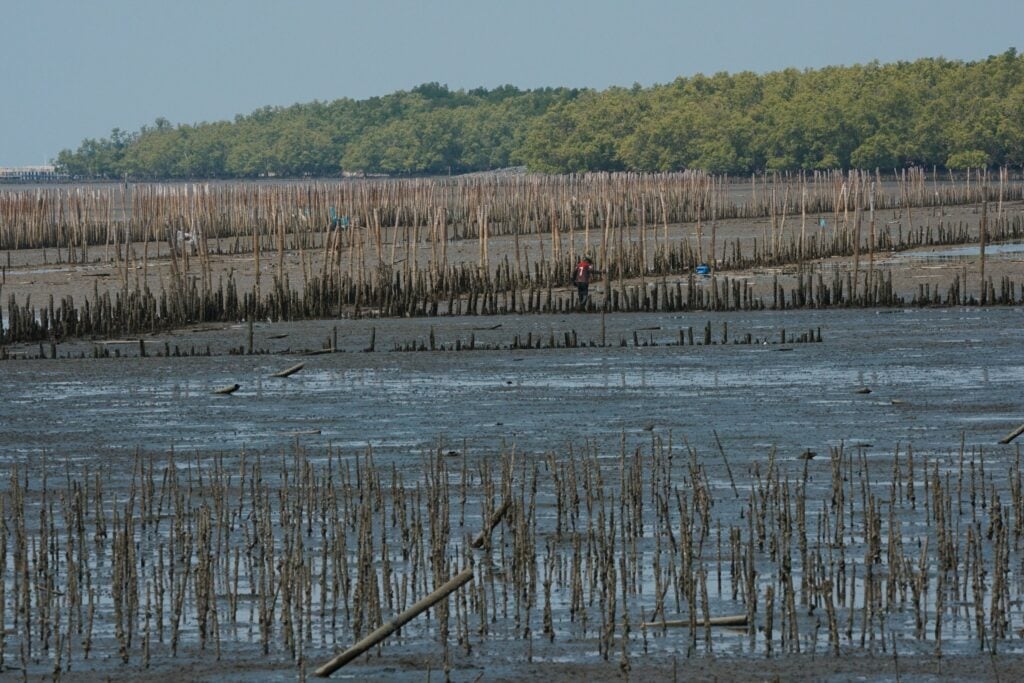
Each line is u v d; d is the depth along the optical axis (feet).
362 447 337.31
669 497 263.29
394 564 230.89
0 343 554.05
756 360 482.69
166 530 256.32
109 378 463.01
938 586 203.21
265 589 206.59
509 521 242.78
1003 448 321.11
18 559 221.25
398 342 554.46
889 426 352.90
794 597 202.18
